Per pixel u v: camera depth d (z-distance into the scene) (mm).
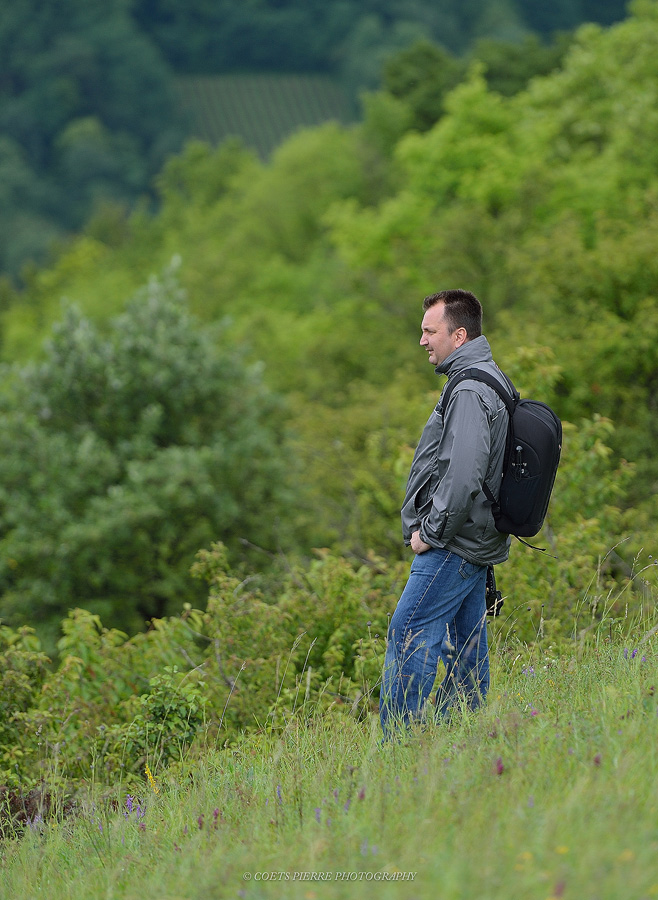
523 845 8492
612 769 10242
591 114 101875
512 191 86312
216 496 58531
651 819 8844
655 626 16062
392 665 14375
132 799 15367
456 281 71500
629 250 46594
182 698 20250
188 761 17938
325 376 85062
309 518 57906
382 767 12484
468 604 15055
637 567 23219
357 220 104812
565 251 48344
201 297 161250
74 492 59719
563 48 182625
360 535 39438
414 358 77688
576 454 27891
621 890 7387
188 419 65500
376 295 87812
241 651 22781
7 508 59375
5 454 61312
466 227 73062
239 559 57750
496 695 14617
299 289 157375
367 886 8359
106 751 20172
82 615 25453
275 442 68750
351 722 16328
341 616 23219
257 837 11008
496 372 14125
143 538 57062
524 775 10562
